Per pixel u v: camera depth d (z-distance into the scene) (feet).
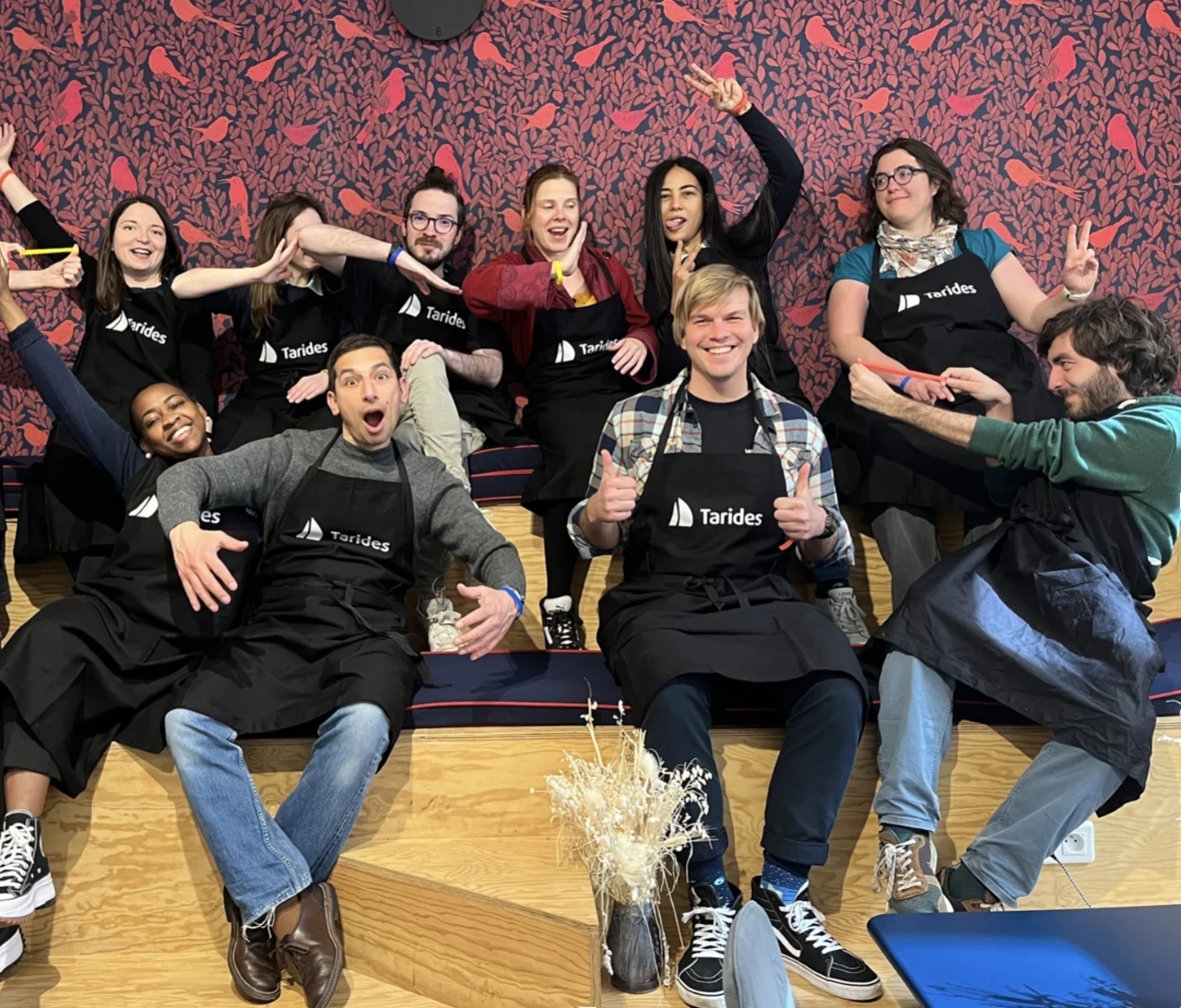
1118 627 7.80
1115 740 7.52
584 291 11.17
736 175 12.25
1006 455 8.63
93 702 7.93
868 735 8.29
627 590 8.48
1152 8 12.09
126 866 7.95
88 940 7.93
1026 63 12.16
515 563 8.52
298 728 8.05
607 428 8.86
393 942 7.48
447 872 7.43
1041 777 7.69
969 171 12.16
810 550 8.86
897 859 7.60
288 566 8.45
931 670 7.95
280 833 7.41
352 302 11.34
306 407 10.76
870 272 11.03
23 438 11.76
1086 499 8.44
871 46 12.21
